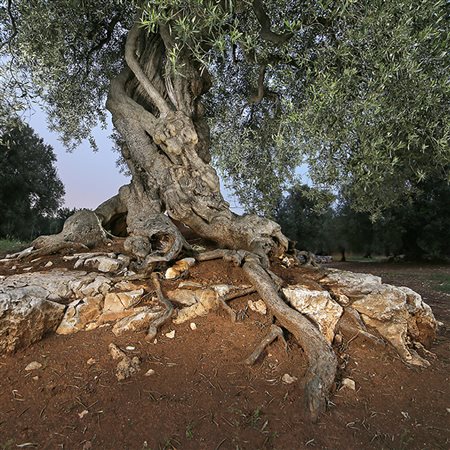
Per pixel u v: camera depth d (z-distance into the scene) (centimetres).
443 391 374
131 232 542
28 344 359
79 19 665
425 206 2206
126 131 615
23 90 552
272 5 535
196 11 354
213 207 555
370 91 397
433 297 1019
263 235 534
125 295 420
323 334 408
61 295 413
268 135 841
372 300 470
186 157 567
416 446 289
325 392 322
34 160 2430
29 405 297
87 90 822
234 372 344
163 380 325
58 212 2711
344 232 2833
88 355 350
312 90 396
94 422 281
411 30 386
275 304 404
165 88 649
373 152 401
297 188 667
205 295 428
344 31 416
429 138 430
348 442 283
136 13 627
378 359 411
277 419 296
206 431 278
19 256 544
